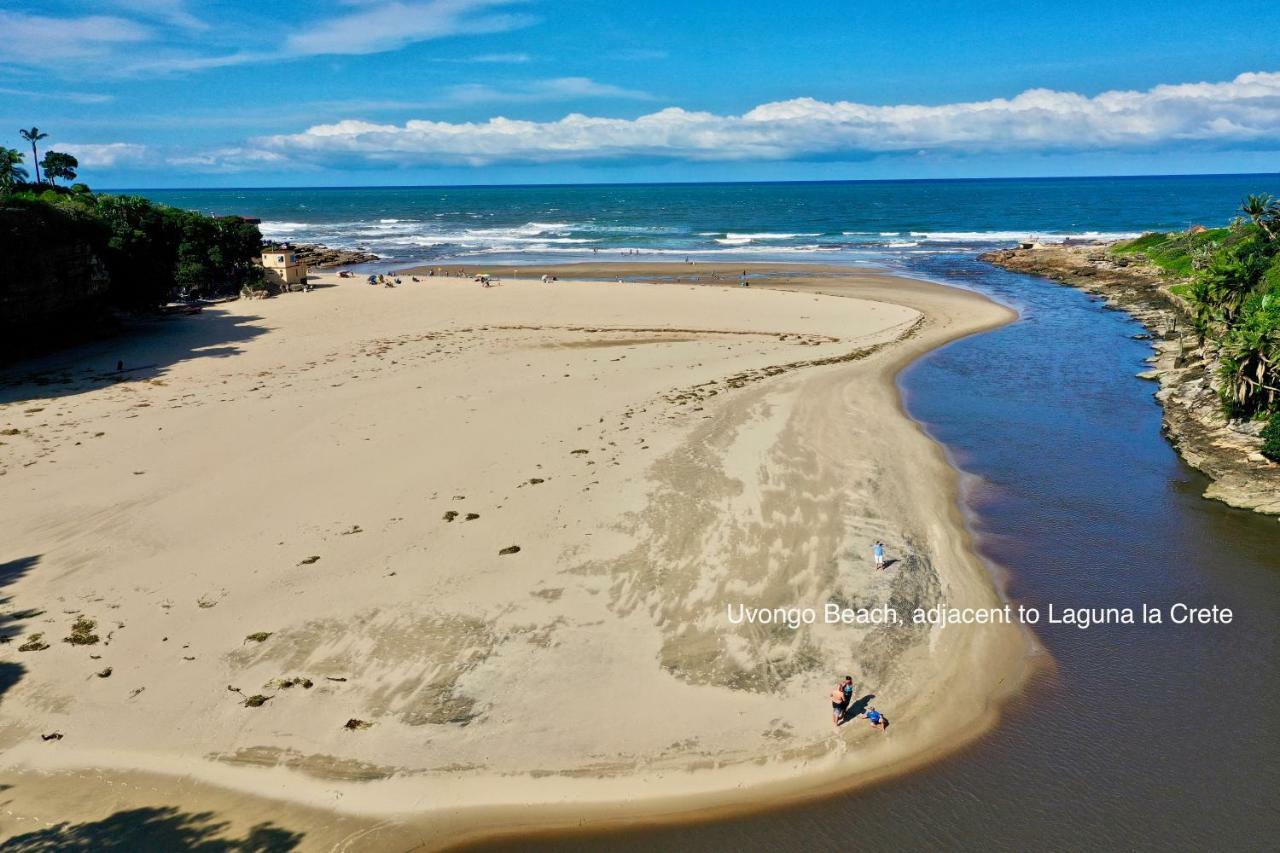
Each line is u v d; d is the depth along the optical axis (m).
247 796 16.53
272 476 31.52
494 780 16.92
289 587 23.67
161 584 23.84
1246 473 32.84
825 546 26.41
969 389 46.47
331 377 45.53
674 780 16.98
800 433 37.03
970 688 20.02
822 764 17.45
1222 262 53.66
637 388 43.66
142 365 48.06
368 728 18.17
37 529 27.09
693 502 29.25
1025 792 16.83
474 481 31.06
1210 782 17.08
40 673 19.86
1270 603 24.16
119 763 17.27
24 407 39.53
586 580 24.08
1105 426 40.12
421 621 22.00
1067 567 26.23
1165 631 22.67
